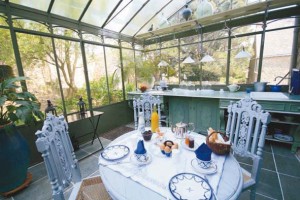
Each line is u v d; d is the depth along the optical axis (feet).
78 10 8.46
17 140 5.82
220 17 8.46
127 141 4.57
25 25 7.12
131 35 12.26
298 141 7.31
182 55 11.55
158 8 10.37
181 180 2.80
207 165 3.09
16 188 5.79
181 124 4.92
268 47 8.46
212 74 10.53
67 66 9.00
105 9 9.02
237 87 9.39
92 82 10.41
